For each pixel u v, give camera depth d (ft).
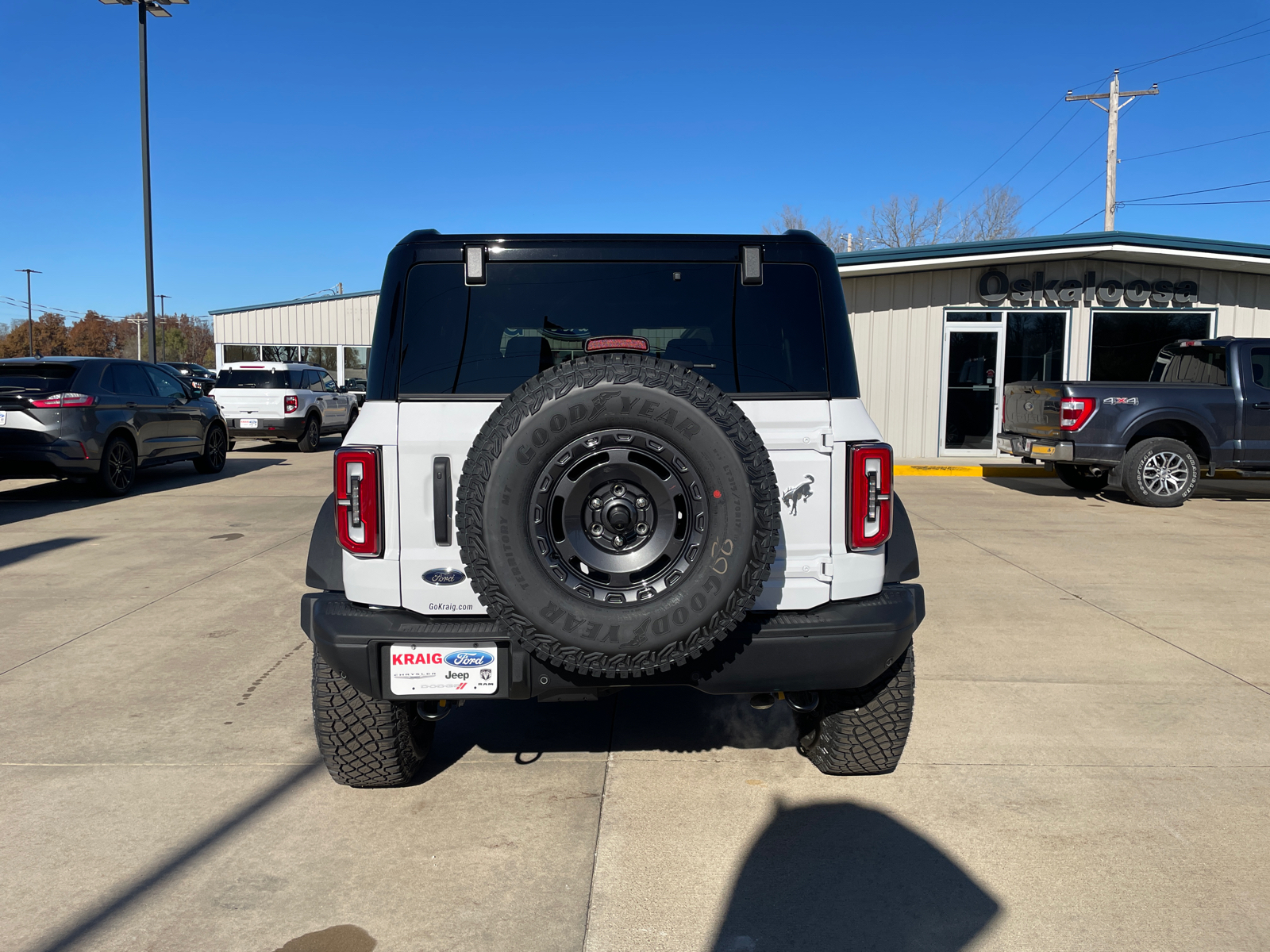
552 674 8.66
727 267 9.56
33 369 34.40
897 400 48.96
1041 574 21.94
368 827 9.83
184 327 396.98
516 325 9.41
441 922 8.07
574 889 8.61
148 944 7.75
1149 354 48.08
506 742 12.23
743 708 13.56
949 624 17.63
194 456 42.09
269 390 55.67
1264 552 24.72
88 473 33.99
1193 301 47.39
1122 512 32.04
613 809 10.24
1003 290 47.67
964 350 48.62
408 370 9.16
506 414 7.89
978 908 8.28
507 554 7.82
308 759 11.57
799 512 9.09
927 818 10.01
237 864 9.06
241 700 13.66
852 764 10.74
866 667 9.04
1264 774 11.10
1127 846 9.39
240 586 20.74
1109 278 47.32
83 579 21.47
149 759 11.54
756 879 8.78
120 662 15.40
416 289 9.37
